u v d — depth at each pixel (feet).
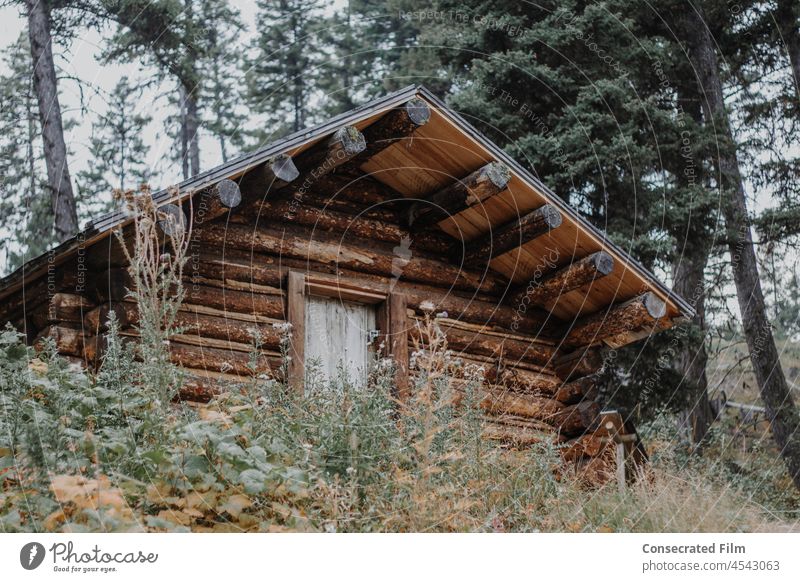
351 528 18.03
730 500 26.61
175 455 17.06
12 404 18.07
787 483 45.06
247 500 16.81
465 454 22.48
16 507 15.99
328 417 20.84
